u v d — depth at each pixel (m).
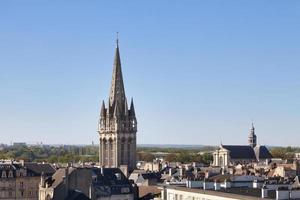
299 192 156.62
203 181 192.00
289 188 161.88
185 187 189.88
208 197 175.25
